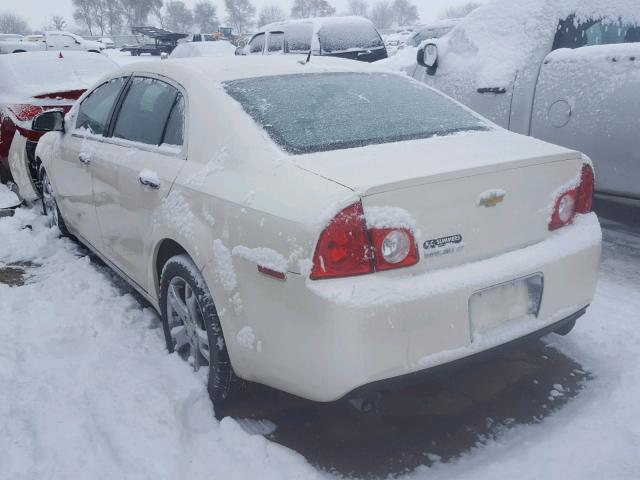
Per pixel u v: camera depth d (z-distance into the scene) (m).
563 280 2.55
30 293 3.96
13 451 2.47
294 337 2.23
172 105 3.17
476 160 2.40
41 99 6.18
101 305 3.77
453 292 2.25
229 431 2.59
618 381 2.86
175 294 3.01
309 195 2.22
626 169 4.07
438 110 3.10
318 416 2.76
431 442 2.57
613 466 2.35
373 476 2.39
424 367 2.25
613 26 5.09
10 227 5.36
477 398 2.85
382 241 2.16
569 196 2.64
